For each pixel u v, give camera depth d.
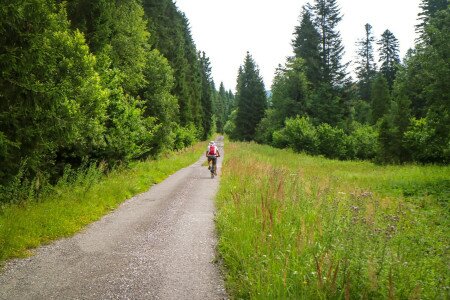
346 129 52.78
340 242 4.80
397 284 3.87
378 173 21.81
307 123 45.56
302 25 58.50
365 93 82.94
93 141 13.85
